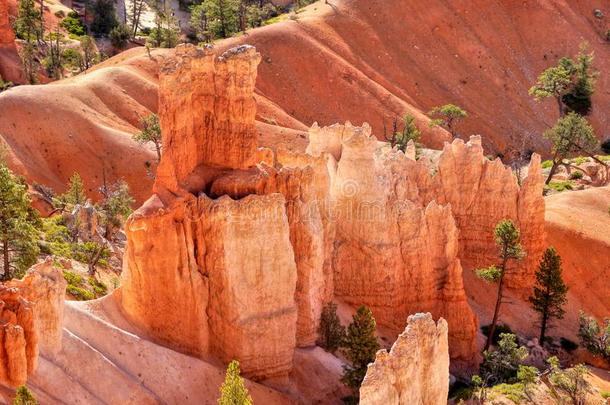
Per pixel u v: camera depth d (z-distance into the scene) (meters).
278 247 53.66
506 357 71.19
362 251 68.88
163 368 49.47
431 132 177.50
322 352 60.06
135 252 52.12
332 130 71.38
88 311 51.34
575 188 130.12
